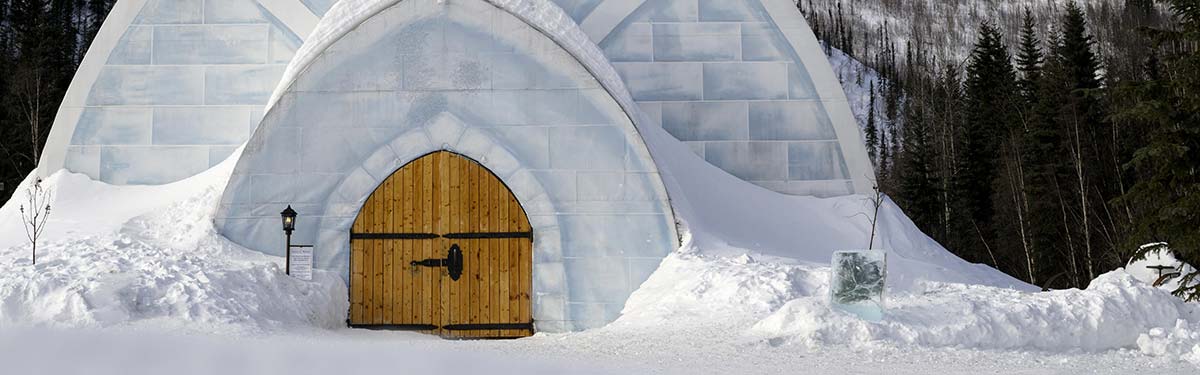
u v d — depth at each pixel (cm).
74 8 6397
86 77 1534
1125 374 781
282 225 1264
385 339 1080
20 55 4469
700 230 1316
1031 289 1406
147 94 1538
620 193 1282
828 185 1547
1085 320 962
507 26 1299
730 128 1561
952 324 946
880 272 963
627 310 1216
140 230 1292
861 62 11050
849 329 936
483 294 1266
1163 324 985
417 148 1287
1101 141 3356
